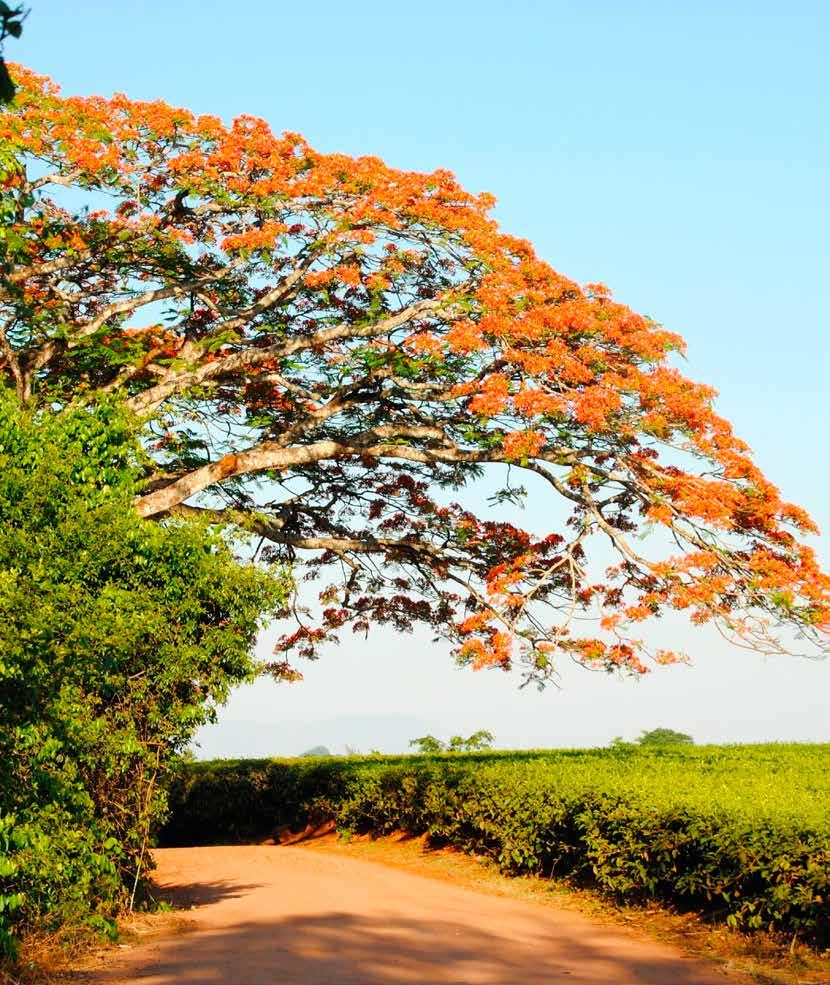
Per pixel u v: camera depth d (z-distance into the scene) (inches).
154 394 700.0
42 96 714.8
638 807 433.7
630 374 644.7
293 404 771.4
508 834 541.3
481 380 660.1
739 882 379.9
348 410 742.5
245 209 742.5
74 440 475.5
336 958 334.0
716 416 638.5
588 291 707.4
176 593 431.5
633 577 684.1
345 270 687.1
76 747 377.1
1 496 409.7
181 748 443.5
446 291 732.0
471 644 653.3
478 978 313.3
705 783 466.0
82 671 359.6
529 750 914.1
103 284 779.4
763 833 361.7
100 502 444.1
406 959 337.4
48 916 346.3
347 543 766.5
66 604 382.0
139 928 390.9
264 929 385.4
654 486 647.8
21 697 338.6
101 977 308.0
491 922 420.5
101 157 697.6
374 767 756.6
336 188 732.0
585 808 473.1
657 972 331.0
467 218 721.6
